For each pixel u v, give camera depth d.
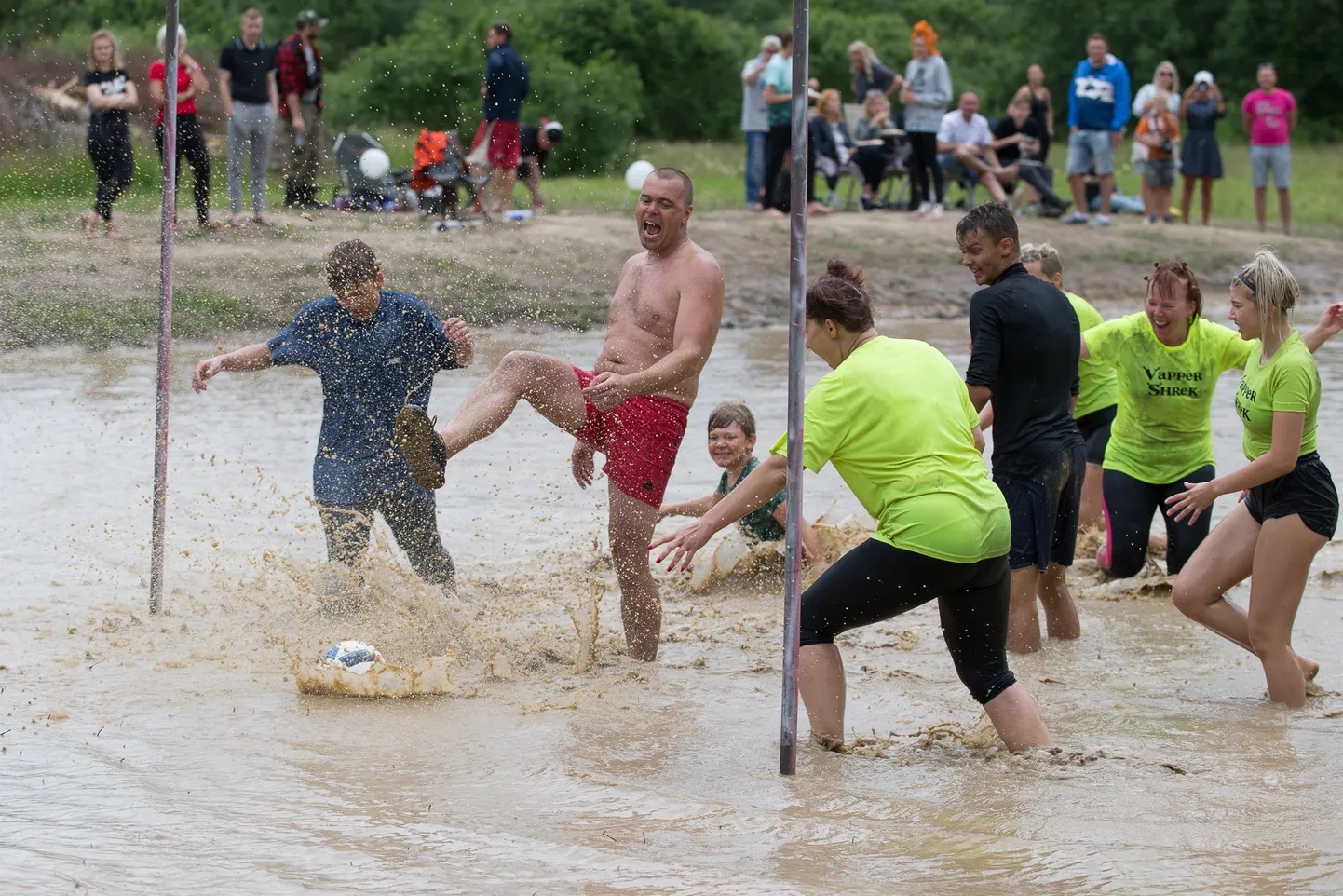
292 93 17.39
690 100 41.38
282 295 14.68
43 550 7.63
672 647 6.57
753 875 3.98
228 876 3.92
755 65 20.89
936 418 5.04
